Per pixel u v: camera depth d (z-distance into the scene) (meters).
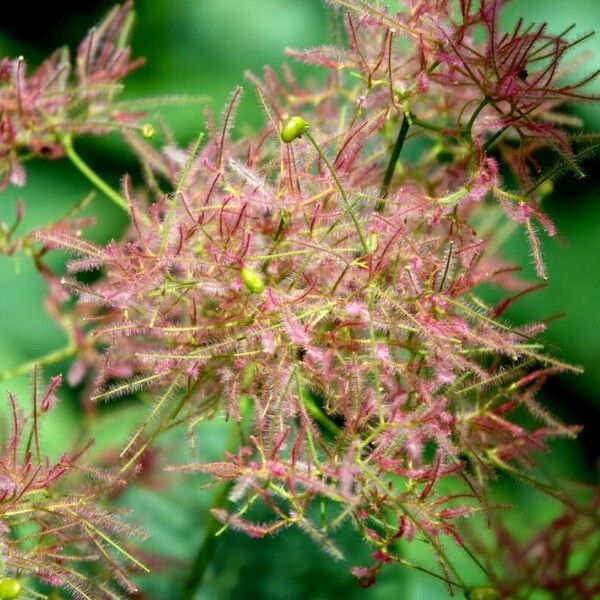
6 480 0.40
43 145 0.46
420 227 0.42
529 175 0.41
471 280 0.41
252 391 0.40
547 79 0.41
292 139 0.41
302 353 0.41
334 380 0.40
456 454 0.40
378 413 0.39
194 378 0.41
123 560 0.43
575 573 0.42
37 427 0.41
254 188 0.41
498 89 0.41
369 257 0.40
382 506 0.40
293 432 0.41
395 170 0.44
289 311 0.40
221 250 0.41
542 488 0.42
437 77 0.41
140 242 0.41
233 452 0.44
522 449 0.41
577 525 0.43
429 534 0.40
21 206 0.46
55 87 0.46
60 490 0.41
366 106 0.42
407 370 0.40
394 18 0.41
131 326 0.41
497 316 0.41
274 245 0.41
